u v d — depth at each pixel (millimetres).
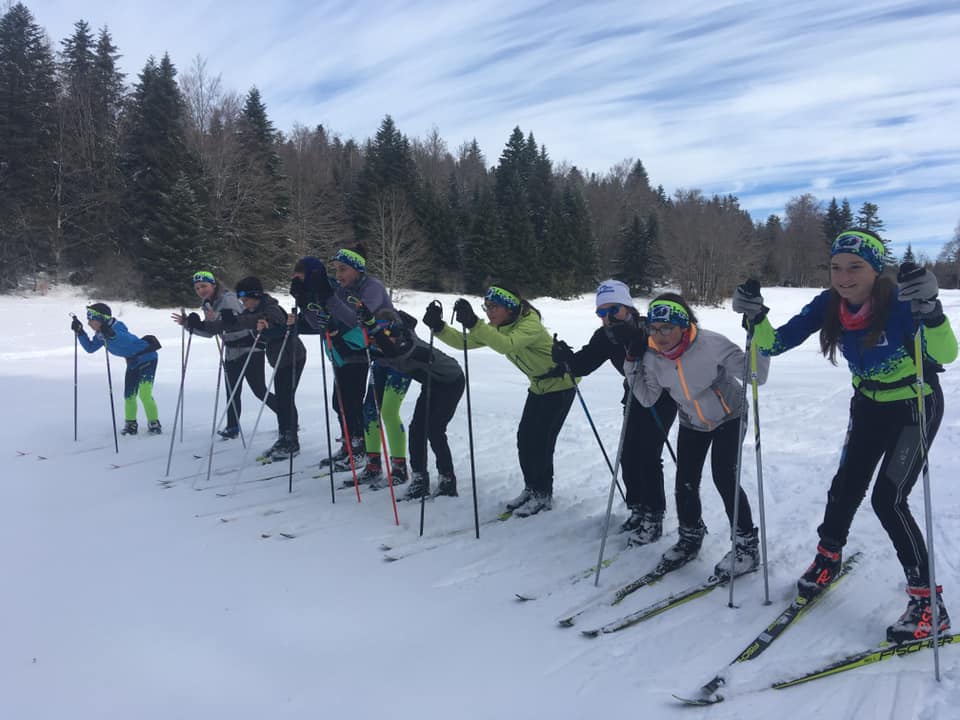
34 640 2467
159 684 2188
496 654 2402
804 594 2729
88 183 27703
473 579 3078
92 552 3359
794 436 6250
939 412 2480
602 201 57031
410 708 2068
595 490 4562
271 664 2326
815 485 4551
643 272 45500
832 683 2188
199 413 7336
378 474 4672
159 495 4371
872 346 2459
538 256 39906
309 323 4961
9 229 24406
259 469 5031
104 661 2326
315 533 3676
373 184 36500
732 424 3049
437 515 3986
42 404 7938
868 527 3588
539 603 2824
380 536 3637
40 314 20141
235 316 5305
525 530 3740
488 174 58875
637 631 2566
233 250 29438
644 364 3158
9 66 26359
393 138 39562
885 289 2424
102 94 32375
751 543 3086
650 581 3004
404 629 2590
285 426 5352
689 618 2668
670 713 2033
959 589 2832
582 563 3262
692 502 3148
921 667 2266
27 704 2070
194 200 25719
